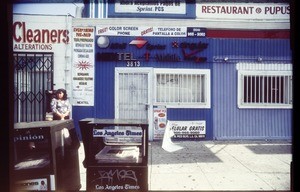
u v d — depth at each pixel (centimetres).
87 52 1112
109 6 1112
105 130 396
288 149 962
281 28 1127
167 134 1027
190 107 1127
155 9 1116
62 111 1045
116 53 1116
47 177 401
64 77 1107
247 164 767
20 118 1105
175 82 1131
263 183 603
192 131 1126
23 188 397
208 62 1128
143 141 399
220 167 738
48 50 1102
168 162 792
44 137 402
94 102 1117
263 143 1072
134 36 1120
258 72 1132
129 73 1124
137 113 1128
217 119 1130
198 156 865
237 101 1133
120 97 1127
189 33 1121
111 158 397
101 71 1118
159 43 1126
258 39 1128
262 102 1136
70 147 473
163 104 1129
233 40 1128
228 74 1130
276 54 1133
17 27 1091
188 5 1120
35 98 1103
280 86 1135
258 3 1120
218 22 1121
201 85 1134
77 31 1107
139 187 395
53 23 1100
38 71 1107
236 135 1135
